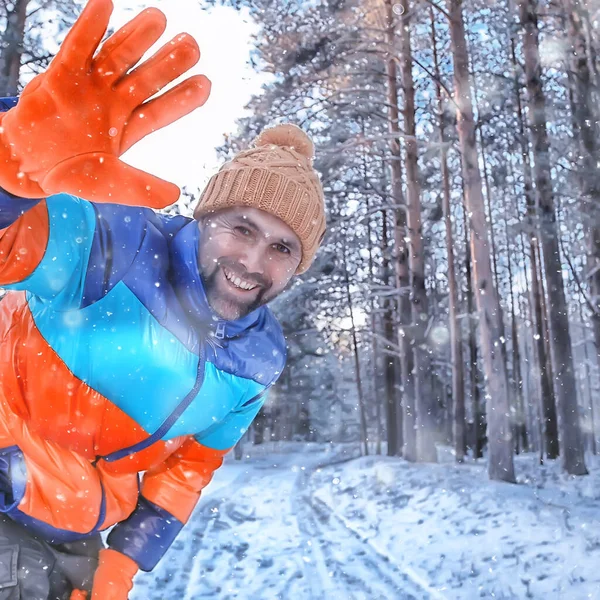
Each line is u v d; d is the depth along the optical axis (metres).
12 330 1.76
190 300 1.80
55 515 1.78
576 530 7.59
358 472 17.72
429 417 18.27
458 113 14.02
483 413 30.58
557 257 14.86
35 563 1.75
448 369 31.94
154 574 5.88
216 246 1.82
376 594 5.41
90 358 1.71
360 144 17.31
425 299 18.31
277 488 16.20
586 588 5.21
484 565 6.29
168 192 1.15
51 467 1.76
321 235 2.07
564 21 14.90
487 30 18.45
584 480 12.98
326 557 7.02
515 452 29.80
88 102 1.12
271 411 42.72
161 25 1.13
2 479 1.73
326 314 26.66
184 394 1.85
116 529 2.04
